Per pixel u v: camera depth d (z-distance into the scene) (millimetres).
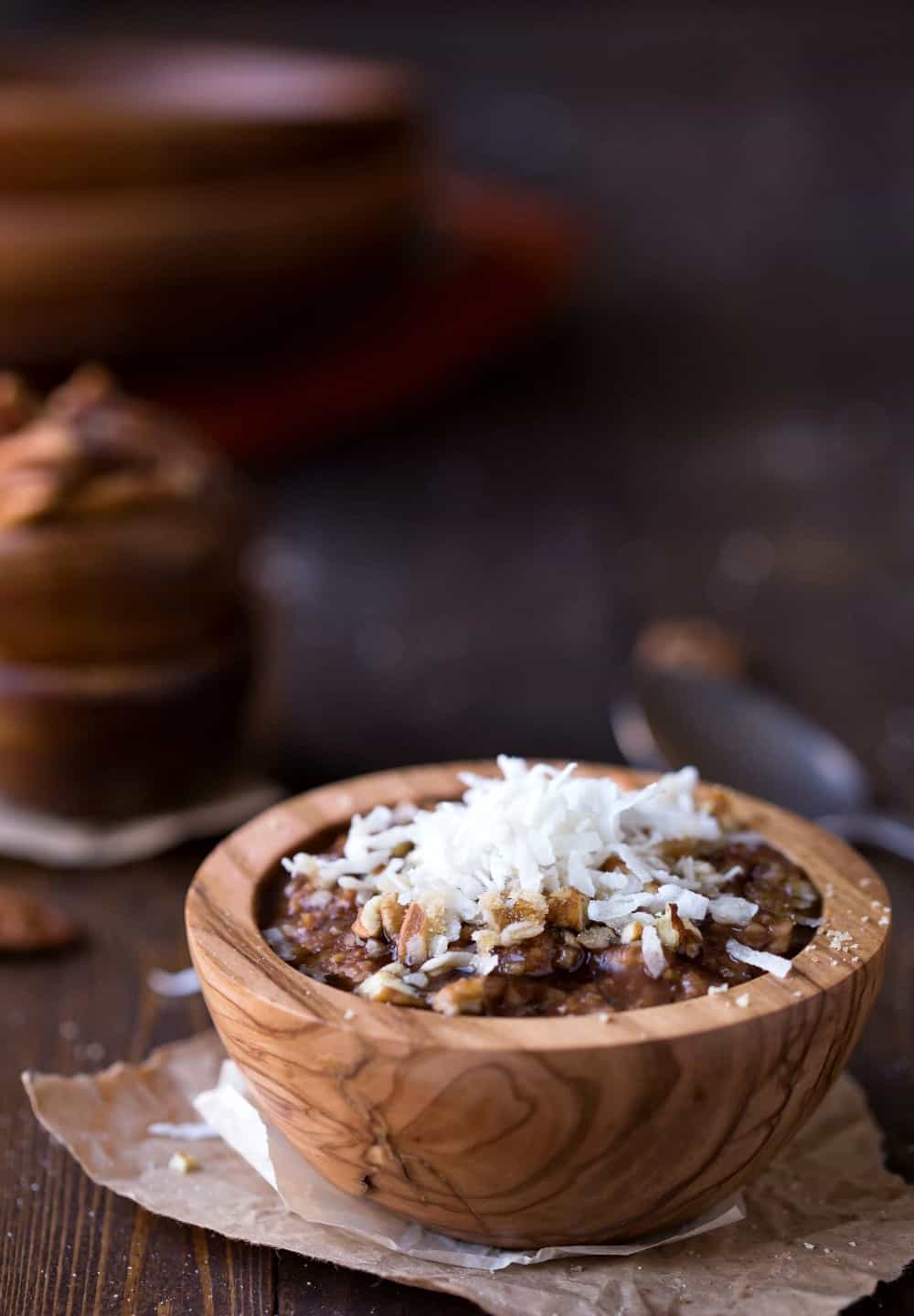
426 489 1205
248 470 1221
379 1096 671
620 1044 665
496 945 687
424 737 958
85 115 1140
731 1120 677
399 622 1055
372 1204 705
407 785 757
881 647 1026
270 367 1263
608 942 690
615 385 1378
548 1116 667
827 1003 679
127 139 1148
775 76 2295
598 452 1257
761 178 1966
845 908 707
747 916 700
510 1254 696
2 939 821
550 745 950
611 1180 677
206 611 884
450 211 1604
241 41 2301
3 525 859
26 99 1285
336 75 1398
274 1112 695
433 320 1335
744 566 1111
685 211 1861
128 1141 737
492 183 1910
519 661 1019
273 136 1188
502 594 1083
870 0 2480
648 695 907
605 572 1105
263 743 944
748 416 1307
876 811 869
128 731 871
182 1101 749
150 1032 789
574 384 1383
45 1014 795
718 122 2154
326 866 714
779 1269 696
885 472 1222
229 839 733
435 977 686
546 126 2129
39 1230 718
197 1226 718
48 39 2232
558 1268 695
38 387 1193
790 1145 736
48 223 1132
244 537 904
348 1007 675
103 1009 799
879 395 1338
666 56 2354
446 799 754
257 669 906
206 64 1473
